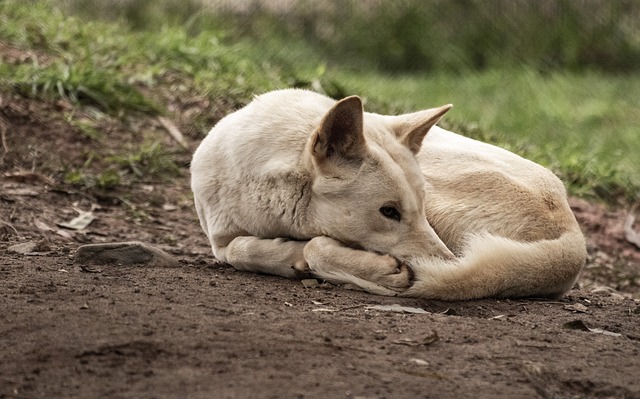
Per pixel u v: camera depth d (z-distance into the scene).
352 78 24.05
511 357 7.20
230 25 29.42
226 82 17.12
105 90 15.61
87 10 27.86
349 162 9.06
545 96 26.59
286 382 6.23
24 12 18.12
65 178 13.39
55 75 15.26
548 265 9.59
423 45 31.56
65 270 9.22
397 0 32.16
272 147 9.41
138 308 7.73
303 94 10.16
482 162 10.44
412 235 9.15
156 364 6.45
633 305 10.23
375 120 9.71
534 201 10.11
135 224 12.80
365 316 8.14
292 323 7.64
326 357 6.81
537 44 31.73
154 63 17.67
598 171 17.81
